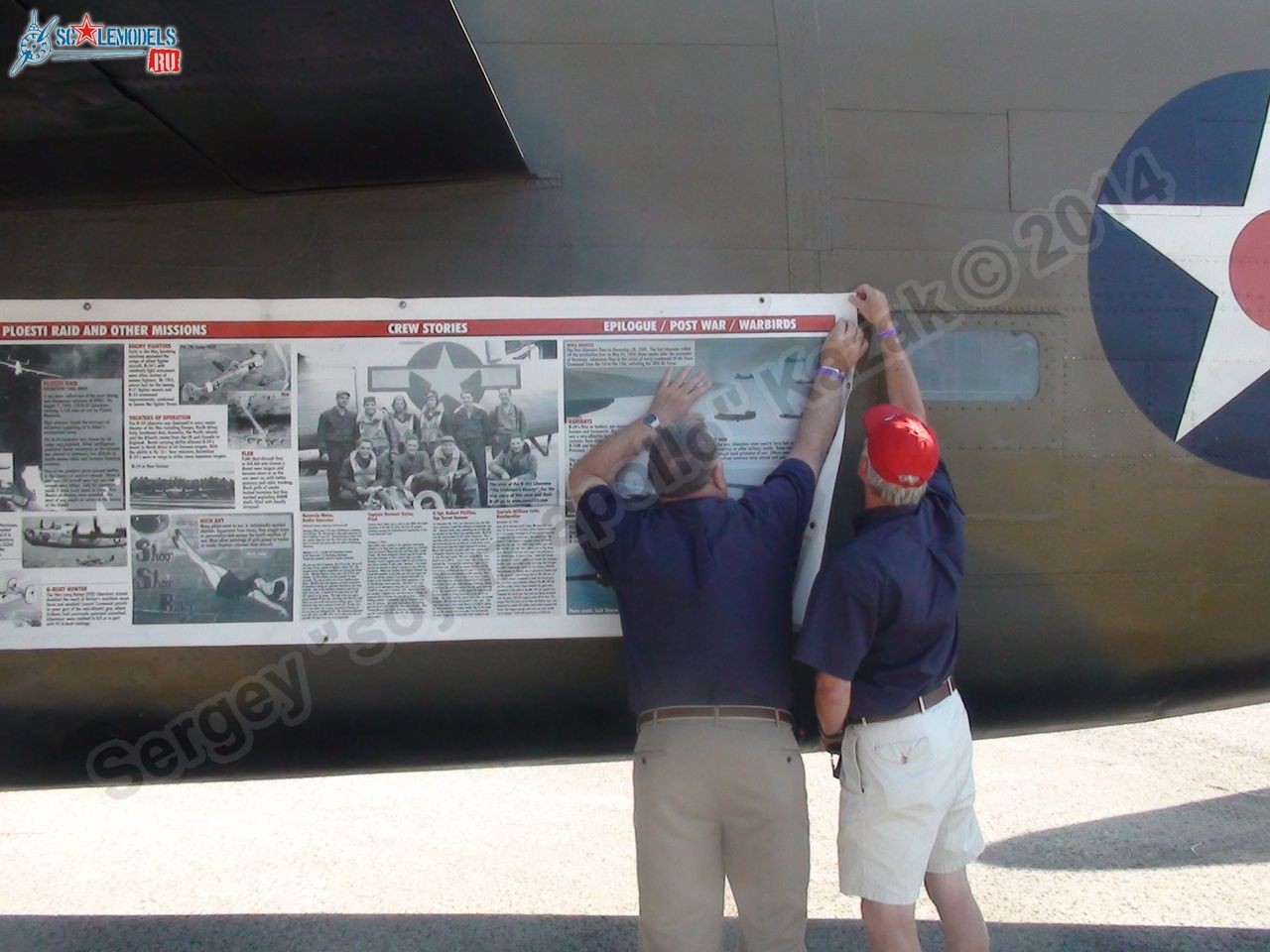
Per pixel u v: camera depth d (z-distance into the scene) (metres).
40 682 2.24
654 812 2.11
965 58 2.38
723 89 2.31
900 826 2.16
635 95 2.30
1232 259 2.37
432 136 2.06
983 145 2.34
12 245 2.25
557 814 4.25
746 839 2.13
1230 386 2.36
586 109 2.29
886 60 2.35
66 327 2.21
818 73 2.33
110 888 3.58
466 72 1.83
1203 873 3.65
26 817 4.30
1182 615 2.40
